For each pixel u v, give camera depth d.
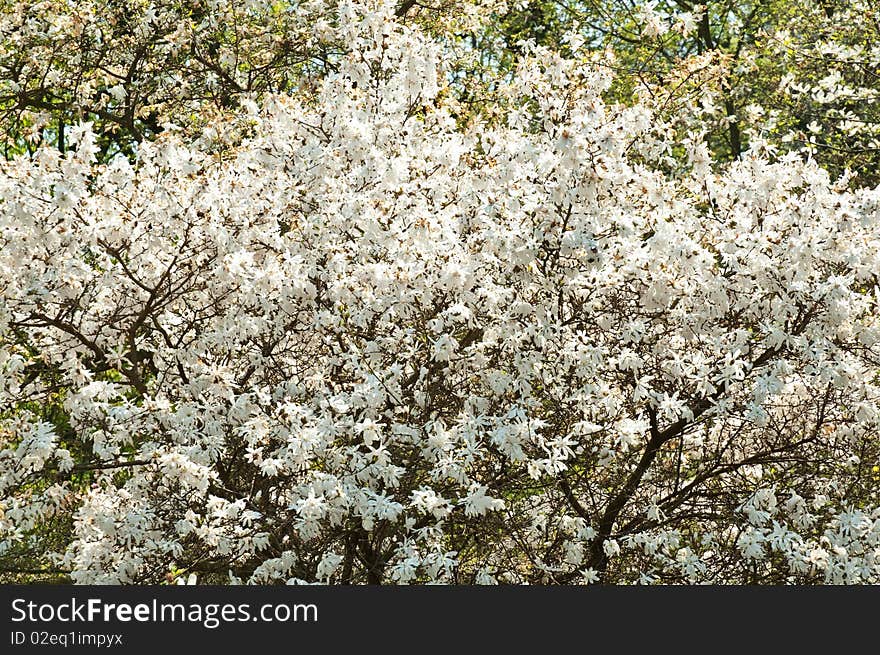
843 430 7.18
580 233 6.59
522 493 7.45
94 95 13.37
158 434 7.21
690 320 7.11
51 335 7.69
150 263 7.55
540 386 7.25
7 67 13.23
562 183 6.54
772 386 6.76
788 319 7.12
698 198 7.92
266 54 12.84
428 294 6.84
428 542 6.55
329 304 7.32
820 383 7.43
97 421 7.34
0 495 7.02
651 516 7.11
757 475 7.70
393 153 7.73
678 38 17.20
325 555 6.50
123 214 7.09
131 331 7.42
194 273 7.29
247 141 8.16
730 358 6.66
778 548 6.64
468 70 14.33
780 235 6.91
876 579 6.77
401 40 7.96
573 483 7.52
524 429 6.34
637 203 7.32
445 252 6.77
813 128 13.27
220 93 12.68
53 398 9.02
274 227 7.27
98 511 6.57
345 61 8.32
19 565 8.48
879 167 13.84
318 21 11.48
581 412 7.21
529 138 7.12
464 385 7.26
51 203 6.57
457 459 6.43
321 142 7.80
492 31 16.81
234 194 7.49
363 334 7.20
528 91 7.31
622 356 6.75
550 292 6.97
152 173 7.28
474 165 7.47
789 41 13.89
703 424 7.58
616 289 7.09
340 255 6.88
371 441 6.46
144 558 6.68
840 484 7.41
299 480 6.54
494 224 6.72
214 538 6.12
